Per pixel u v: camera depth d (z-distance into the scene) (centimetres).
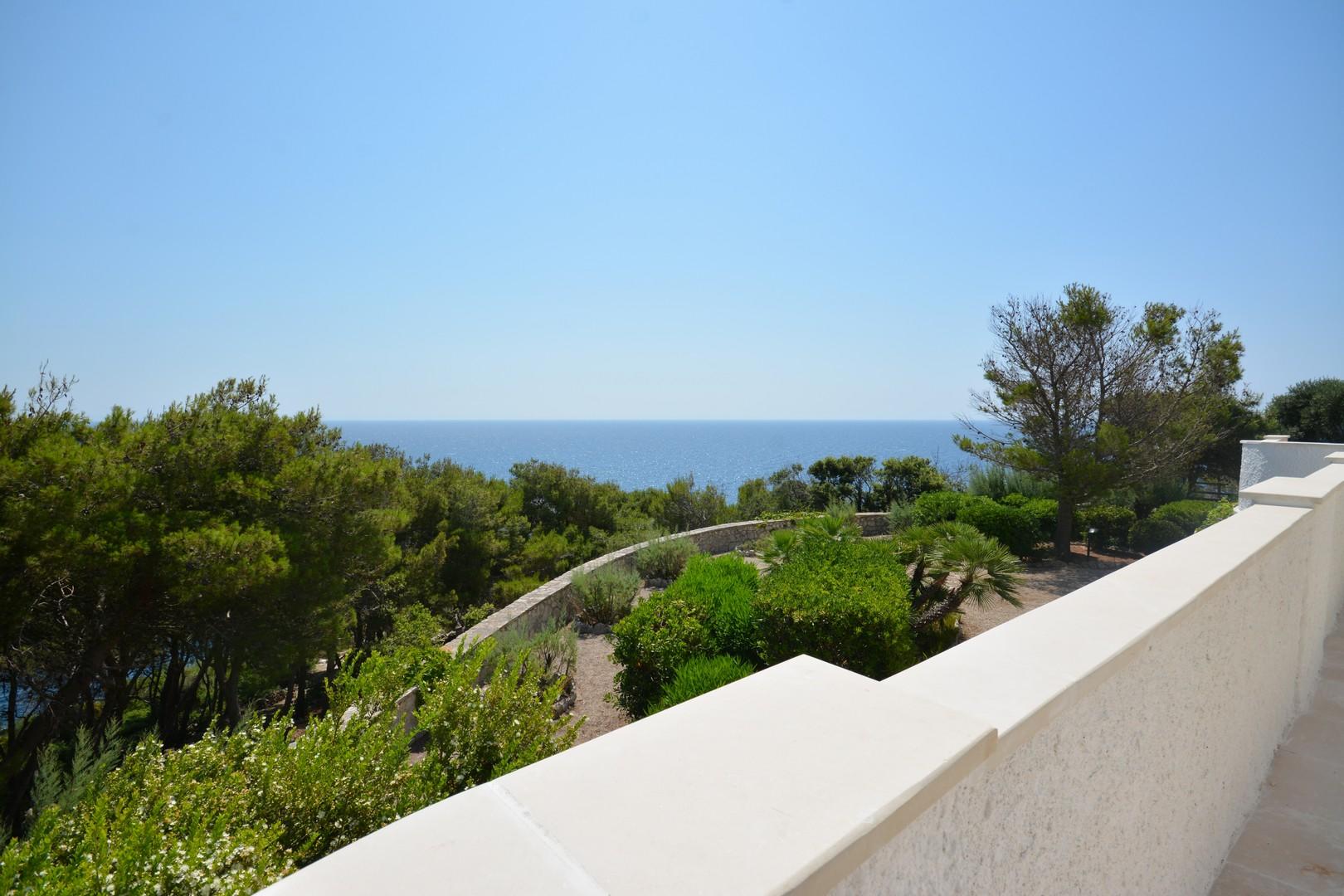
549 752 399
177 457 879
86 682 828
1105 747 157
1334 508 507
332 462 1009
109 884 202
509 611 923
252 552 846
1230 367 1327
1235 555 261
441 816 75
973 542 773
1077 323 1280
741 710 104
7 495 728
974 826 107
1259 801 304
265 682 1067
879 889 84
